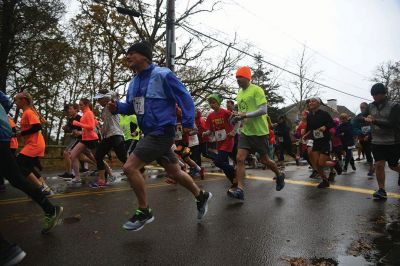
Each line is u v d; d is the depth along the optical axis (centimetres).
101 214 480
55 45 1823
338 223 418
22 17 1662
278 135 1363
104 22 1959
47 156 1389
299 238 364
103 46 2039
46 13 1708
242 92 570
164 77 363
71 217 463
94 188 709
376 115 551
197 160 944
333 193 614
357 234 374
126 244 352
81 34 1975
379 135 552
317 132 676
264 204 529
